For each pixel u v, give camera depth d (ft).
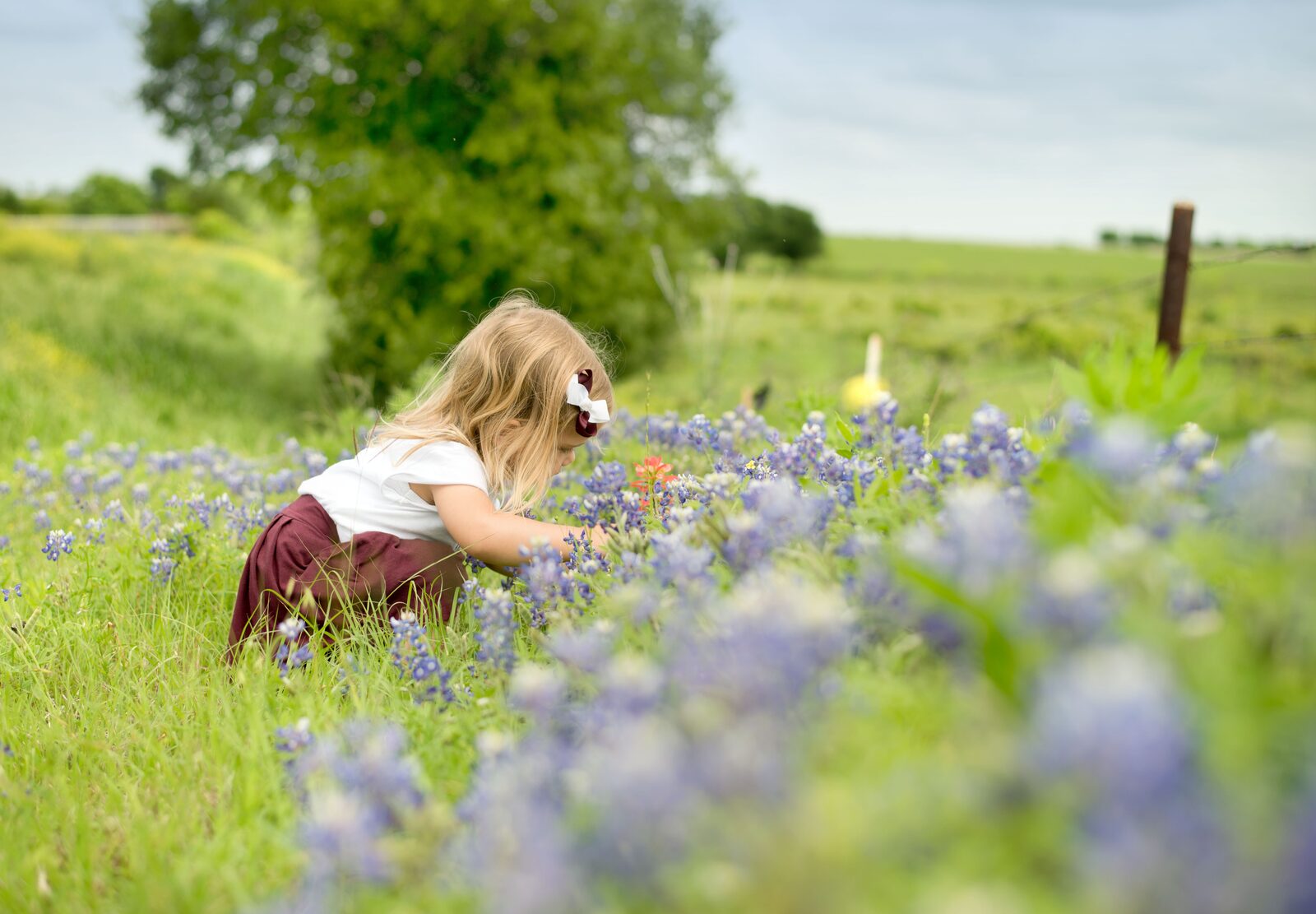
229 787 6.48
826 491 6.70
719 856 3.01
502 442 9.77
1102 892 2.49
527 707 4.74
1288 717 3.16
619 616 5.98
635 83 55.93
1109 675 2.64
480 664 6.99
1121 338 6.06
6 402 26.76
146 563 11.34
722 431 12.12
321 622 9.20
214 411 37.55
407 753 6.12
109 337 44.68
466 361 9.93
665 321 56.95
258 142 53.01
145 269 66.90
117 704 8.21
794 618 3.66
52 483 16.66
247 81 52.06
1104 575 3.76
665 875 3.08
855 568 5.54
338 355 53.21
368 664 8.16
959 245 200.44
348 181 47.98
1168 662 3.25
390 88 49.55
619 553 7.43
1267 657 3.64
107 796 6.84
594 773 3.91
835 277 144.05
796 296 99.55
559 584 7.04
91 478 16.28
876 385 17.69
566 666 5.66
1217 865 2.49
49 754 7.43
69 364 36.73
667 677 4.18
